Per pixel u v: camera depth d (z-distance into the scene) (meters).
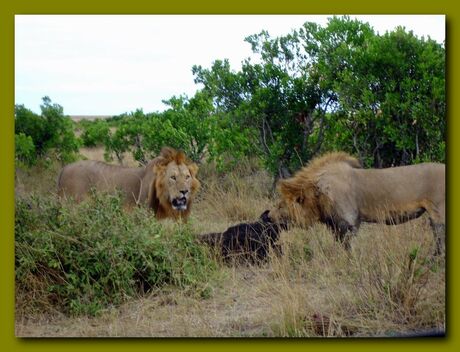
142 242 10.23
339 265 10.66
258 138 16.61
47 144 22.39
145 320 9.17
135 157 18.73
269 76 16.16
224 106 17.16
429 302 8.91
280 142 15.86
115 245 10.03
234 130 16.62
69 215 10.25
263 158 16.58
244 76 16.75
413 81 14.00
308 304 9.01
